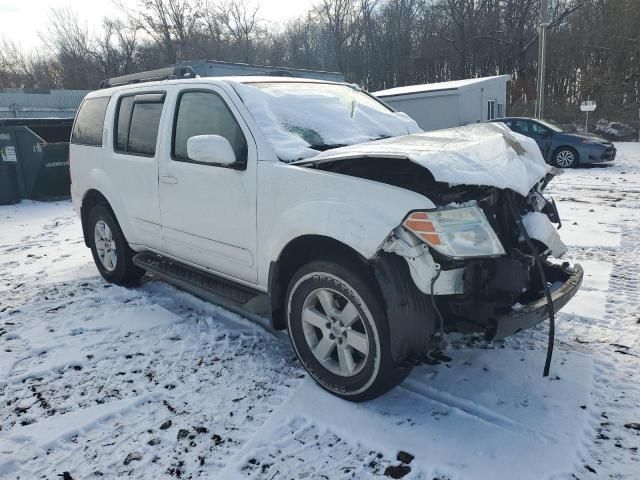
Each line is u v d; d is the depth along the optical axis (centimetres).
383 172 320
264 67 948
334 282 294
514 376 326
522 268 272
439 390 314
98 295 496
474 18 3597
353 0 3969
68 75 4512
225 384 328
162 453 265
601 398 300
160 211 424
